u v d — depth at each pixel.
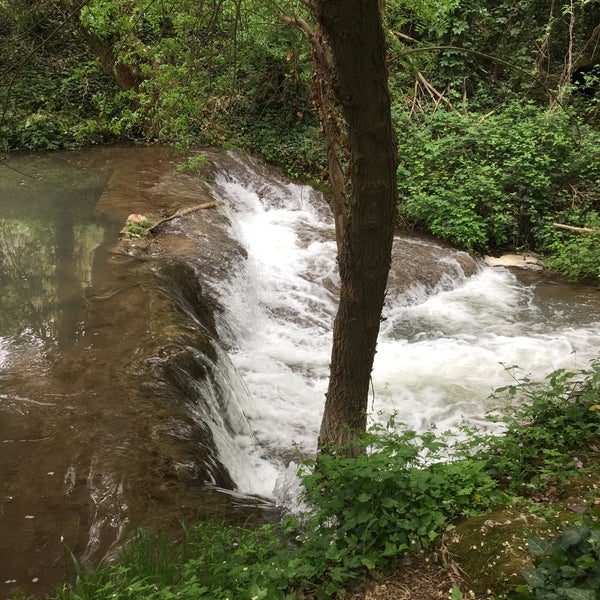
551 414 4.88
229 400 6.77
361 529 3.73
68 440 5.08
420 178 12.73
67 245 9.20
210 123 8.30
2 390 5.72
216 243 9.64
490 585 3.21
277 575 3.38
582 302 10.38
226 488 5.25
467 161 12.68
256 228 11.65
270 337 9.26
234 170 12.67
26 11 9.86
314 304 9.98
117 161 13.25
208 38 5.74
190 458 5.04
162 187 11.31
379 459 3.87
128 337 6.59
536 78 4.41
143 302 7.26
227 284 8.96
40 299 7.51
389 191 3.92
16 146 14.50
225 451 5.87
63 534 4.22
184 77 6.09
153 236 9.60
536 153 12.69
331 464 3.95
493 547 3.38
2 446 5.02
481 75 15.70
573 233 11.89
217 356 6.95
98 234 9.57
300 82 12.82
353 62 3.34
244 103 13.52
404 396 7.83
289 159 13.55
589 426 4.55
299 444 6.85
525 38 15.70
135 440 5.11
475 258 11.73
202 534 3.94
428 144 12.80
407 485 3.76
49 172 12.80
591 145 12.72
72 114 15.05
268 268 10.48
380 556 3.55
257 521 4.46
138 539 3.96
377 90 3.50
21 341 6.59
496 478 4.25
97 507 4.45
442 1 9.48
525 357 8.70
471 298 10.57
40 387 5.78
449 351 8.91
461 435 6.80
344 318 4.34
